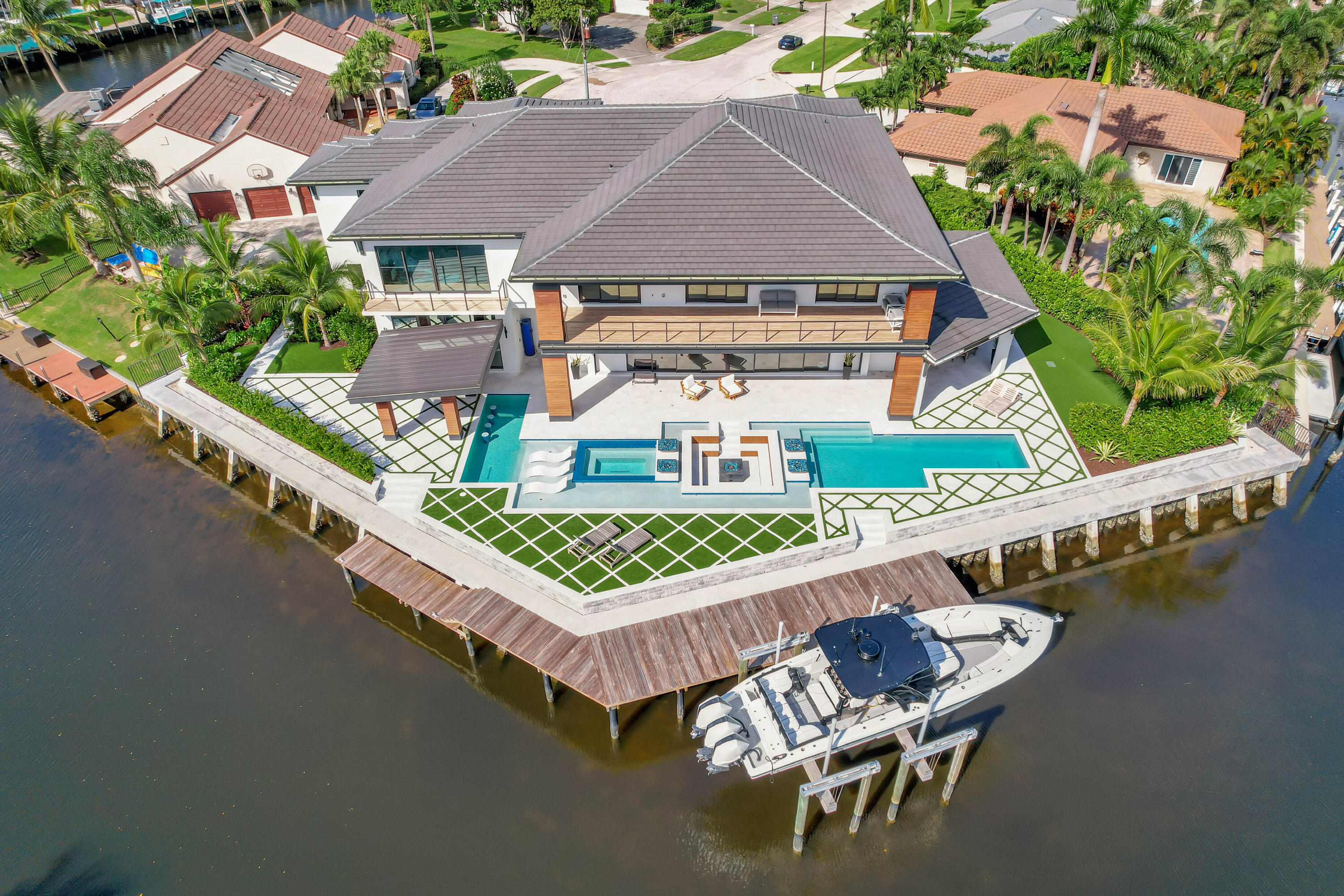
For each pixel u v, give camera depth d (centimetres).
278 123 5328
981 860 2183
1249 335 3144
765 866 2180
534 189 3281
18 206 4106
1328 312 4062
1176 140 5122
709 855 2203
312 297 3650
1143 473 3100
